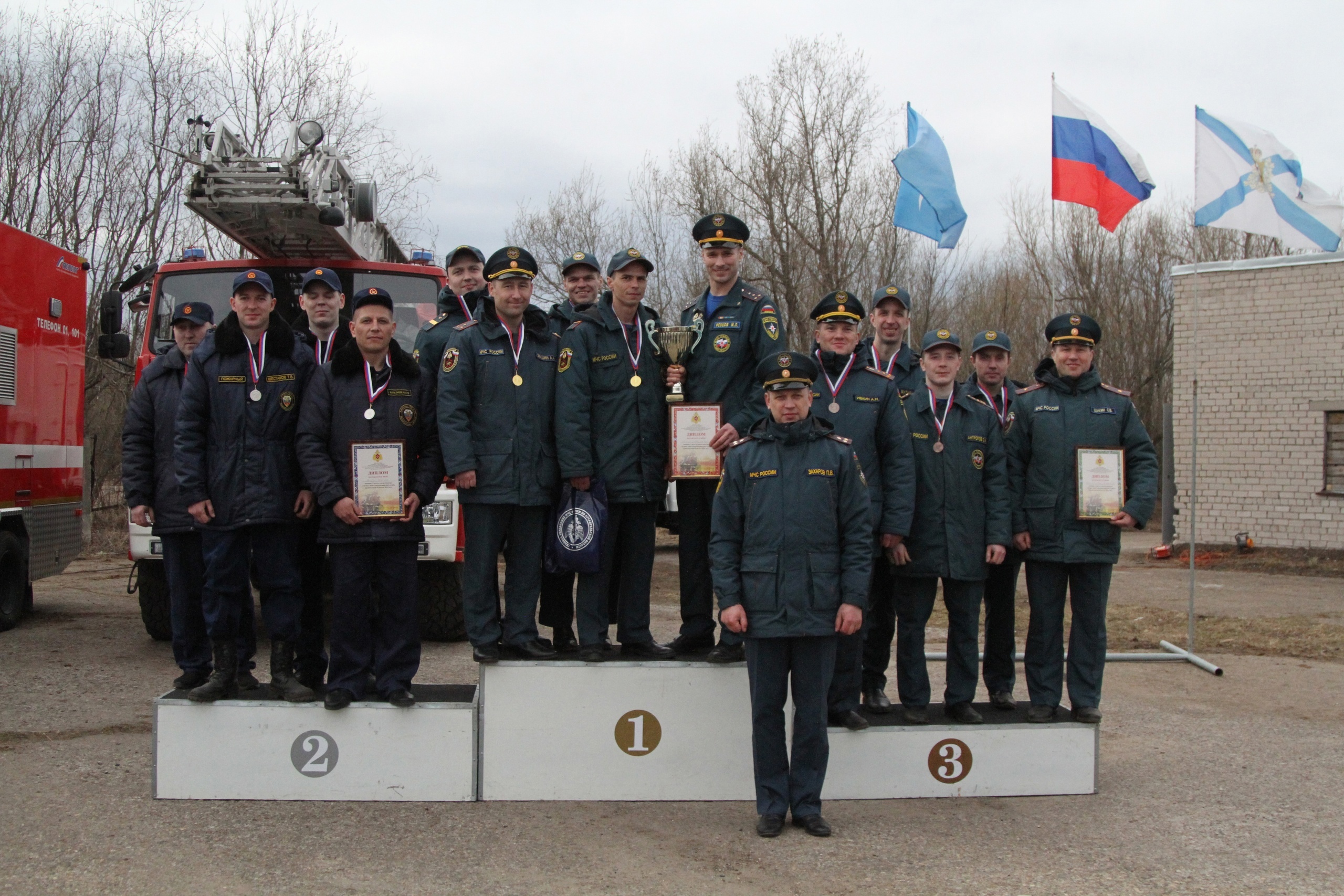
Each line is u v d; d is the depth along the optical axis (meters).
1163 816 4.51
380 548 4.60
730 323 4.84
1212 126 8.50
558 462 4.72
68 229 18.09
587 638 4.77
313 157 7.31
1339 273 14.26
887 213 21.56
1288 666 7.79
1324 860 4.00
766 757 4.25
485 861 3.92
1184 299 15.69
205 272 7.75
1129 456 5.11
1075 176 8.35
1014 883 3.77
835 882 3.76
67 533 9.09
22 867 3.74
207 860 3.87
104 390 18.39
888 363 5.81
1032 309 30.09
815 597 4.12
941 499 4.84
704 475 4.73
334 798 4.57
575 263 5.08
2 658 7.28
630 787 4.65
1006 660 5.32
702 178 22.38
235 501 4.58
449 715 4.60
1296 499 14.65
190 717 4.54
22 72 17.95
